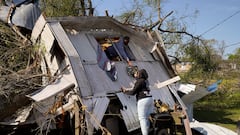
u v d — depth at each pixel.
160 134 8.13
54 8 16.52
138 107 7.98
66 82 7.66
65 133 8.10
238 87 21.86
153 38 10.96
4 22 9.72
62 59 8.16
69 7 16.81
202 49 17.27
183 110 8.86
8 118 7.82
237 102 21.53
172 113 8.57
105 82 8.42
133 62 9.87
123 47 9.91
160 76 10.41
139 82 7.98
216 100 21.48
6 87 7.50
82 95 7.51
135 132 8.98
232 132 10.34
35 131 7.95
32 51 8.58
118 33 10.42
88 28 9.76
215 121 15.92
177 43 16.84
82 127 7.13
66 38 8.24
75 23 9.14
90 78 8.16
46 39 8.26
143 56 10.52
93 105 7.54
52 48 8.16
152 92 9.26
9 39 9.05
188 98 11.16
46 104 7.57
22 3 10.48
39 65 8.48
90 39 9.48
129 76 9.27
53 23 8.40
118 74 9.02
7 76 7.63
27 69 8.10
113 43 9.85
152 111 8.24
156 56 10.98
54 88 7.47
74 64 7.84
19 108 7.77
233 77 21.95
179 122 8.45
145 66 10.16
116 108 8.70
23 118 7.58
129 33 10.43
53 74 8.27
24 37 8.91
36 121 7.62
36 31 8.59
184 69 17.50
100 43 9.85
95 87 8.05
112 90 8.35
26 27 9.66
